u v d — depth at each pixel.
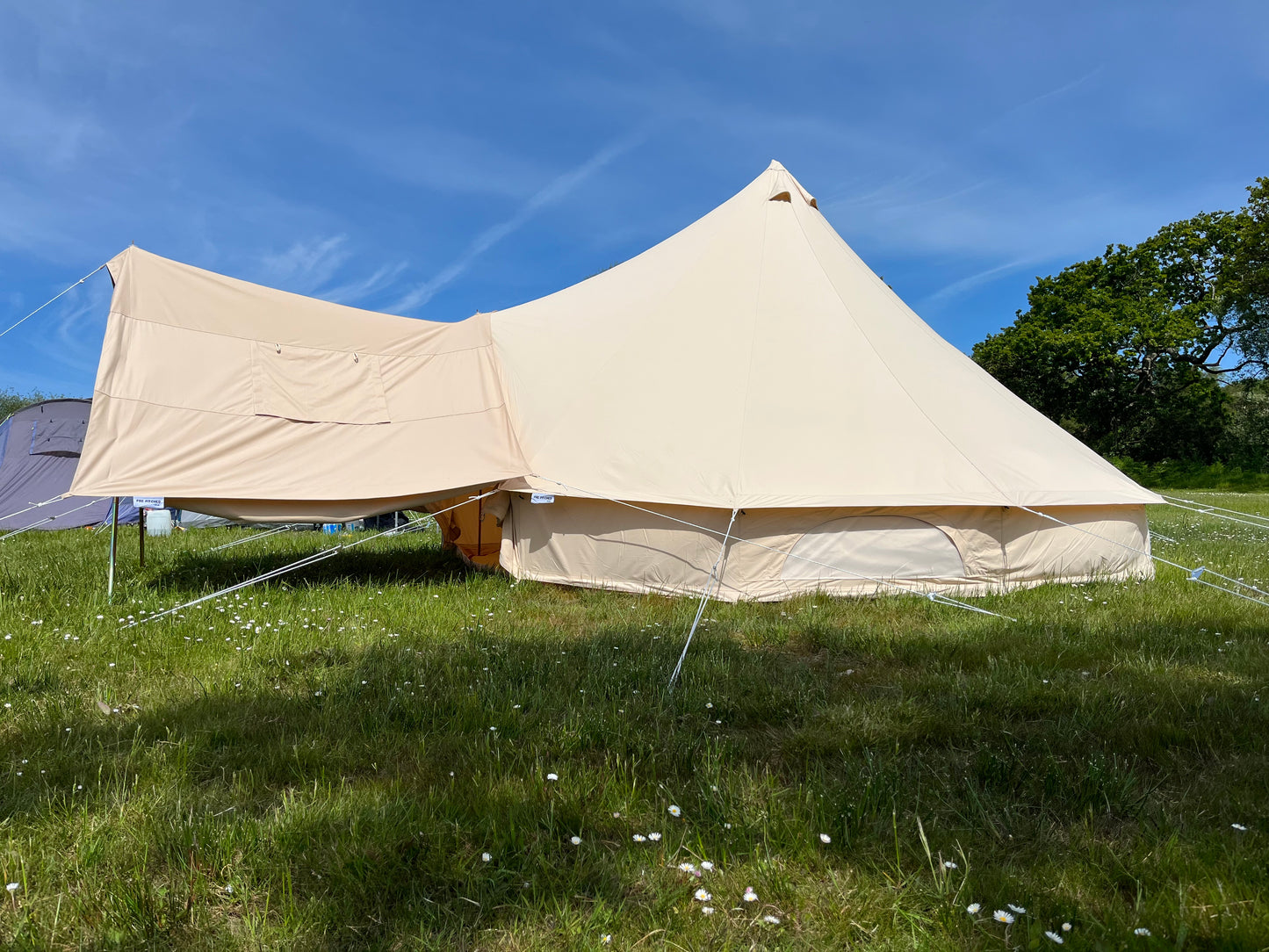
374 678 3.35
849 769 2.44
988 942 1.61
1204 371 29.55
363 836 1.98
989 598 5.11
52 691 3.15
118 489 4.78
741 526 5.11
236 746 2.62
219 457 5.18
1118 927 1.66
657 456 5.48
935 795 2.29
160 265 5.73
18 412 10.67
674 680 3.35
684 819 2.10
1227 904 1.73
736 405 5.62
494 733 2.71
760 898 1.79
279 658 3.67
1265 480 26.23
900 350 6.21
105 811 2.13
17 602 4.65
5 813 2.12
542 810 2.15
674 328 6.30
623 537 5.43
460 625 4.44
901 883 1.83
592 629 4.40
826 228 7.30
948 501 5.10
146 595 4.99
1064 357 28.14
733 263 6.64
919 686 3.29
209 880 1.84
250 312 5.94
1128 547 5.86
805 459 5.29
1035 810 2.26
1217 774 2.46
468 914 1.72
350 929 1.65
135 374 5.25
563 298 7.36
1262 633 4.20
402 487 5.35
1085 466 5.86
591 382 6.18
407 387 6.13
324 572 6.41
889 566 5.20
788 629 4.32
